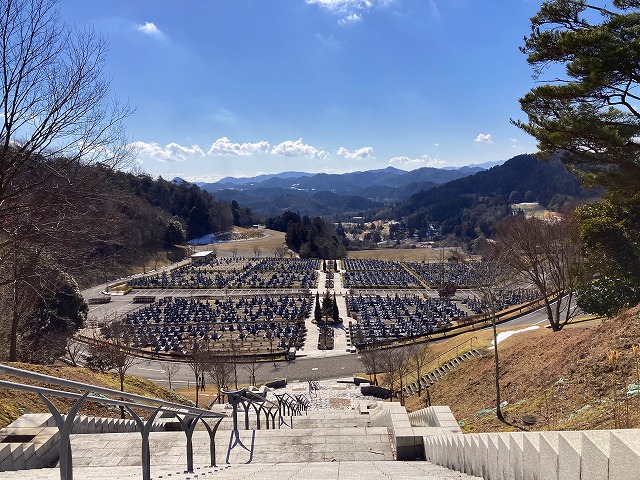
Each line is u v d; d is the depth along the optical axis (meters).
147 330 53.47
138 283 85.88
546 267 35.06
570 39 11.36
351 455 9.50
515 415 13.64
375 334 50.66
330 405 28.34
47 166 12.06
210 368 32.53
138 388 22.00
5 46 10.89
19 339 26.53
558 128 12.01
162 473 6.57
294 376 38.88
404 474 6.23
